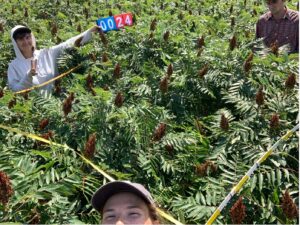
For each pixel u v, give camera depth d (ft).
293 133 5.68
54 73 8.89
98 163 5.53
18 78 8.54
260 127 5.88
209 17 10.43
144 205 3.41
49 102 6.67
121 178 5.43
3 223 3.95
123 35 9.51
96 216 4.87
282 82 6.89
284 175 5.23
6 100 6.82
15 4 13.73
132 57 8.77
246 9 11.88
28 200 4.39
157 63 8.59
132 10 12.50
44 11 13.26
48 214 4.48
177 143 5.76
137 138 5.83
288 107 6.06
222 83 7.09
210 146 5.97
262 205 4.70
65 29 11.16
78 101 7.09
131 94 7.39
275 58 7.13
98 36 9.74
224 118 5.87
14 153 5.71
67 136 6.03
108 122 6.26
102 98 6.38
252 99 6.52
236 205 4.18
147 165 5.53
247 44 8.07
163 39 8.86
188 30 9.45
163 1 13.03
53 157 5.30
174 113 6.93
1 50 10.13
